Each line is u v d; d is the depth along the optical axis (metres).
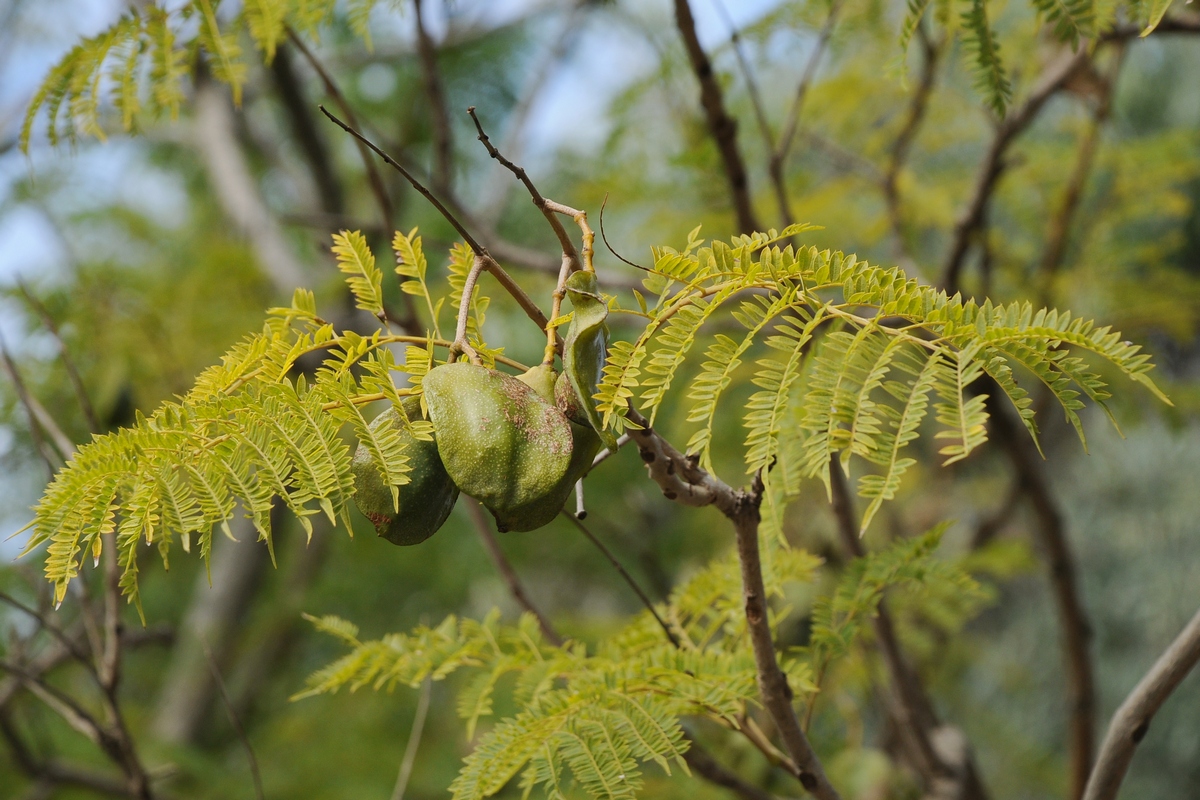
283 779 6.61
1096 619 11.76
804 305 1.59
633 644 2.54
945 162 6.67
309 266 8.98
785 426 1.55
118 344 6.15
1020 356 1.44
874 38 4.95
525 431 1.59
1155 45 11.20
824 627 2.41
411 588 9.19
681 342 1.52
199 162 10.27
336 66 8.33
